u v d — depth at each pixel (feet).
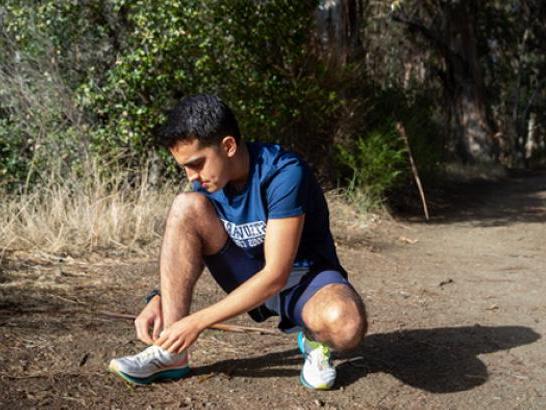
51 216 19.49
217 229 9.48
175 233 9.48
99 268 16.89
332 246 9.61
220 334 12.59
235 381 10.28
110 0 25.17
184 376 10.37
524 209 38.19
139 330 9.10
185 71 26.04
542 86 108.06
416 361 11.60
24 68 25.96
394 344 12.51
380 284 17.95
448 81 71.31
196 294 15.62
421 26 66.18
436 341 12.78
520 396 10.30
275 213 8.66
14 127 25.43
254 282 8.65
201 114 8.37
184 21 24.38
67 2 25.05
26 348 11.12
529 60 103.24
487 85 97.71
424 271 20.13
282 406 9.50
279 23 27.09
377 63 44.52
